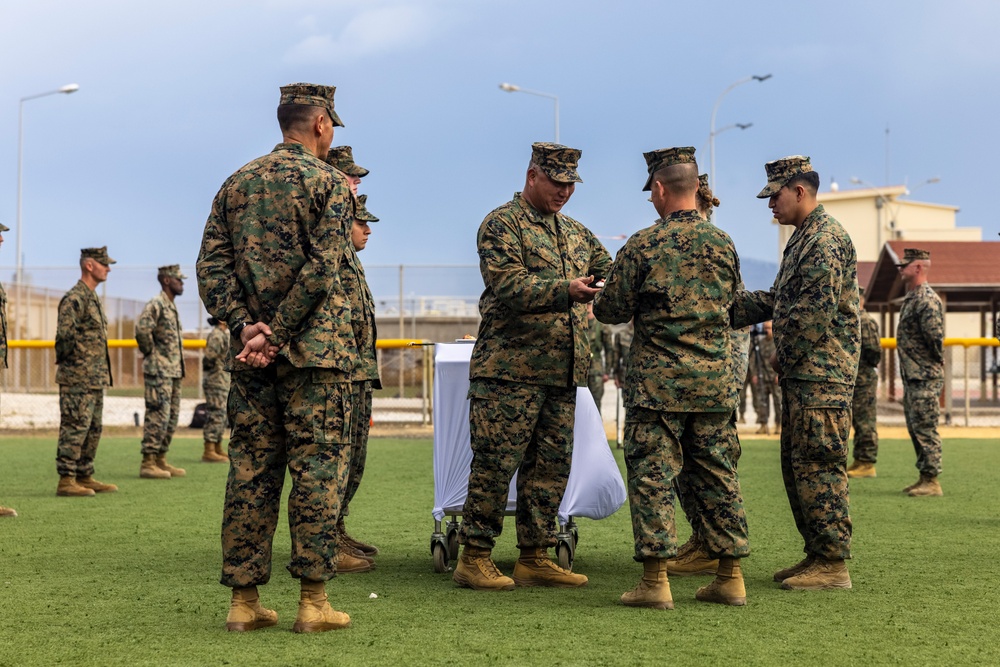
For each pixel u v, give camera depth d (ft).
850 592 17.78
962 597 17.31
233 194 14.99
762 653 13.71
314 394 14.55
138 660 13.38
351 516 27.22
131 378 94.17
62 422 31.22
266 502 14.87
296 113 15.38
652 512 16.57
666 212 17.42
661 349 16.83
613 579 19.30
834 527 18.10
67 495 31.19
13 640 14.43
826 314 17.75
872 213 191.83
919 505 29.01
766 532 24.27
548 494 18.75
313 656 13.51
